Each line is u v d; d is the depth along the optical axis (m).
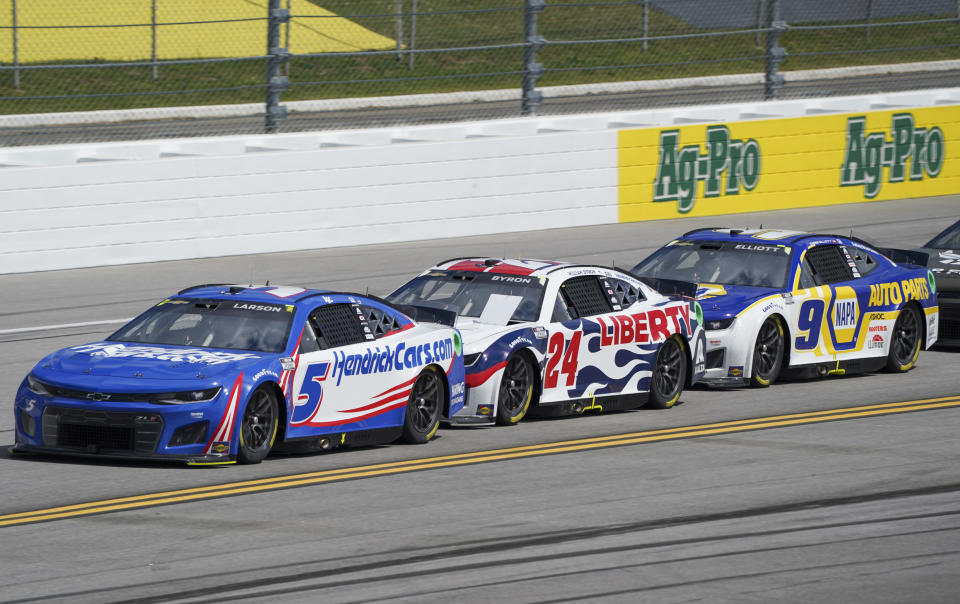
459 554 27.38
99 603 23.67
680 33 93.06
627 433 41.34
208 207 70.31
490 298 44.03
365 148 74.62
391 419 38.59
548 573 26.08
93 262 67.44
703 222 84.19
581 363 43.75
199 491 32.22
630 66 88.69
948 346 60.69
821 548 28.30
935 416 44.47
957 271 59.12
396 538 28.53
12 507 30.42
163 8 96.12
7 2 92.75
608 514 31.03
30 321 56.00
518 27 91.25
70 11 94.25
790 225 83.00
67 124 81.75
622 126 87.06
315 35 92.88
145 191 68.44
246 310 37.59
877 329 53.59
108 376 34.22
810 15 98.31
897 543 28.80
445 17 90.62
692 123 90.06
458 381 40.81
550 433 41.22
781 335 50.81
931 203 93.56
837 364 52.41
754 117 91.62
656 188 84.38
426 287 45.25
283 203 72.50
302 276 65.88
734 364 49.56
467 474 35.16
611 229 81.12
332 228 74.12
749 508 31.83
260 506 31.02
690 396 48.78
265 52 93.81
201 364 34.72
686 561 27.12
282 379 35.56
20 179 65.12
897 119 94.38
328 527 29.34
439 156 76.94
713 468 36.31
